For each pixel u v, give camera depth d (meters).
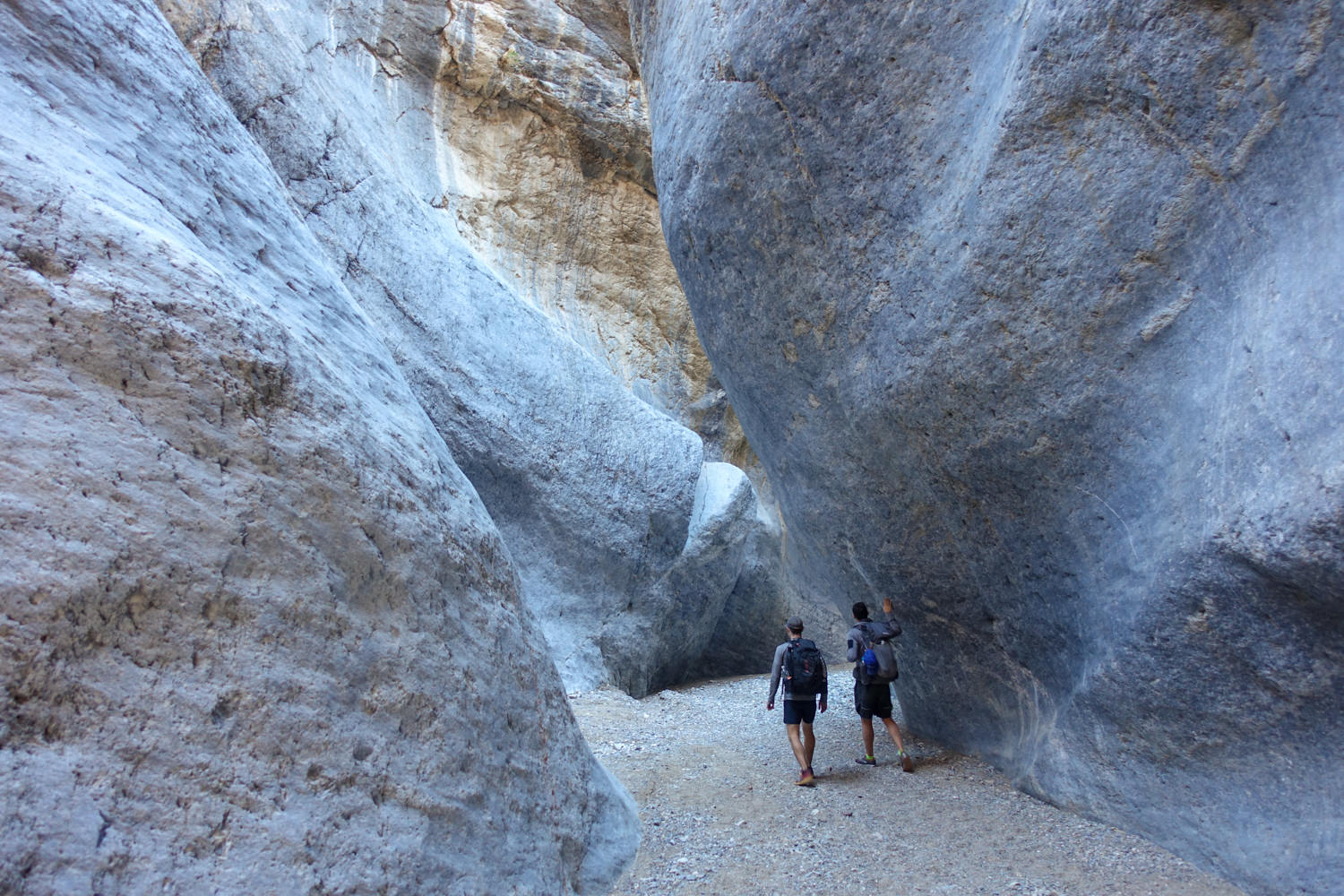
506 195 12.84
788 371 6.15
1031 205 4.04
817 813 4.89
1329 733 3.40
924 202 4.67
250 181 3.86
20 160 2.42
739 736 7.11
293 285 3.68
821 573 7.61
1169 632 3.81
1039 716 5.21
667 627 10.77
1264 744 3.65
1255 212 3.30
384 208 9.34
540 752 3.74
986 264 4.33
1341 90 2.95
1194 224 3.53
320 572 2.74
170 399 2.47
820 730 7.21
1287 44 3.06
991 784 5.36
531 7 12.67
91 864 1.87
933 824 4.65
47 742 1.92
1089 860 4.02
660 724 7.69
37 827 1.80
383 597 3.00
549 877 3.35
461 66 12.27
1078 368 4.11
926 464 5.27
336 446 3.00
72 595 2.05
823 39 4.87
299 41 9.81
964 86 4.38
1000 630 5.38
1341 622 3.15
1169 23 3.33
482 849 3.01
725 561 11.31
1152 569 3.85
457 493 3.92
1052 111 3.82
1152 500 3.85
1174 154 3.51
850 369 5.54
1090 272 3.92
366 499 3.04
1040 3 3.76
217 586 2.39
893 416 5.27
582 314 13.57
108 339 2.37
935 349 4.77
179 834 2.07
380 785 2.67
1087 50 3.61
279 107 8.49
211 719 2.26
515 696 3.66
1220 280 3.48
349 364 3.65
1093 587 4.35
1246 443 3.28
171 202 3.11
